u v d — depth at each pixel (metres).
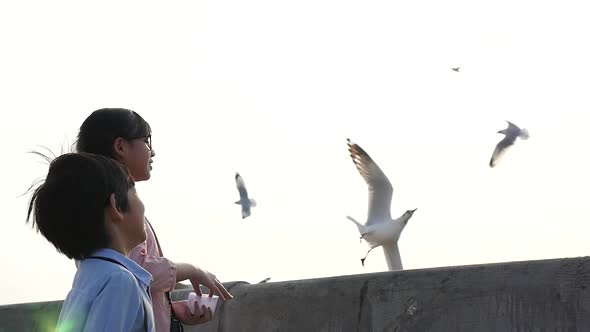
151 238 3.36
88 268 2.49
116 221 2.58
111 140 3.37
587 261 3.58
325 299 4.46
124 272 2.46
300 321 4.54
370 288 4.27
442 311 3.95
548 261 3.70
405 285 4.13
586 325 3.52
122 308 2.41
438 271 4.03
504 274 3.80
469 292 3.89
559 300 3.61
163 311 3.26
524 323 3.69
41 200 2.55
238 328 4.80
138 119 3.45
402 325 4.08
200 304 3.35
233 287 4.93
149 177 3.46
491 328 3.78
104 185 2.54
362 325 4.25
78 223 2.51
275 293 4.71
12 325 6.14
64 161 2.58
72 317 2.41
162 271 3.18
